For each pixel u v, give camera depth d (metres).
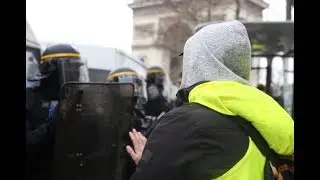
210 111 1.16
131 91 2.61
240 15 15.58
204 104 1.18
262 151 1.16
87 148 2.55
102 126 2.57
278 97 6.53
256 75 6.64
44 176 2.75
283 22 6.43
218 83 1.23
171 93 9.95
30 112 3.04
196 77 1.30
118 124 2.58
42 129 2.81
